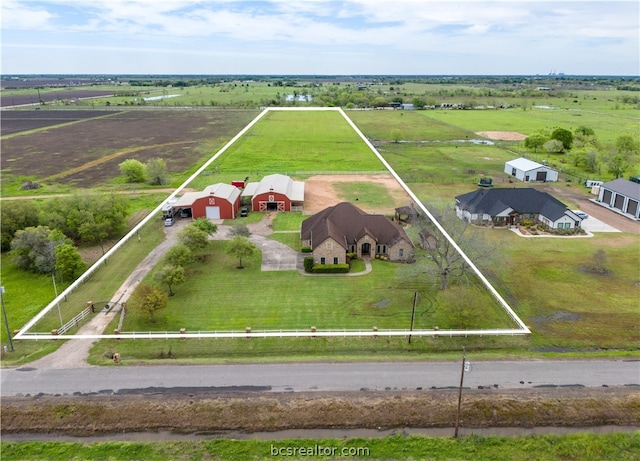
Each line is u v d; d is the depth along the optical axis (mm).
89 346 35594
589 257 53312
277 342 36656
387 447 26000
